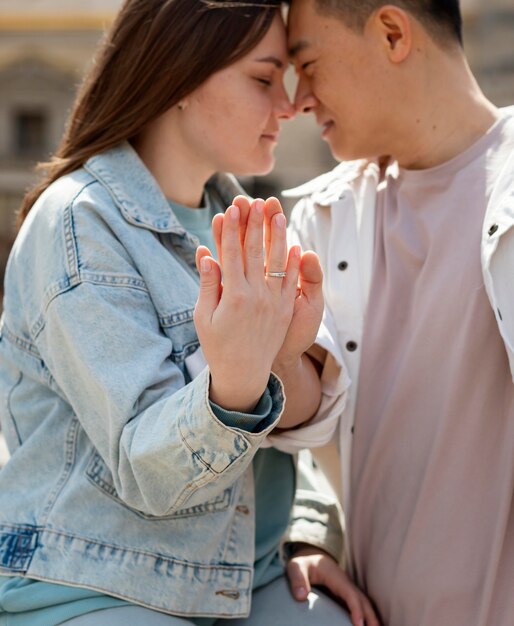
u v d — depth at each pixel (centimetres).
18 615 138
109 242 142
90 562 137
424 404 154
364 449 162
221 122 158
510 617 144
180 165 164
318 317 135
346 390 155
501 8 1234
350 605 158
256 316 118
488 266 141
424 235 160
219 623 156
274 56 160
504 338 140
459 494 148
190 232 167
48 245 142
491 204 146
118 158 155
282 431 157
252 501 152
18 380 154
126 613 136
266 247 123
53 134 1433
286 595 161
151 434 125
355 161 182
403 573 152
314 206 177
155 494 129
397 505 156
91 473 141
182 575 141
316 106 171
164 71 152
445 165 160
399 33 160
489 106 166
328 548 170
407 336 160
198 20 152
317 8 162
